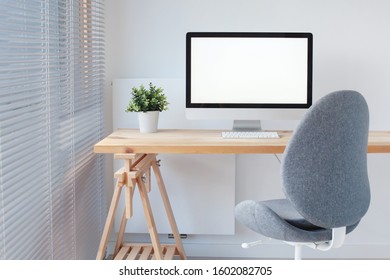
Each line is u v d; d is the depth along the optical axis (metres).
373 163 3.68
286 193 2.27
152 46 3.63
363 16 3.57
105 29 3.63
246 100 3.20
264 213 2.36
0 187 1.90
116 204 2.93
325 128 2.22
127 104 3.57
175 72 3.64
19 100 2.15
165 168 3.58
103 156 3.59
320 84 3.62
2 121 1.94
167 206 3.32
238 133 3.07
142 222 3.61
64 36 2.73
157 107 3.21
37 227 2.28
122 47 3.64
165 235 3.70
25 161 2.13
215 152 2.74
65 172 2.69
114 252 3.38
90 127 3.21
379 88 3.61
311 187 2.25
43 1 2.39
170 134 3.15
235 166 3.62
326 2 3.57
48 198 2.43
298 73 3.19
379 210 3.70
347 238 3.73
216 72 3.19
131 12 3.62
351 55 3.60
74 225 2.84
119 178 2.73
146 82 3.57
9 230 1.98
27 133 2.17
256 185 3.70
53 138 2.51
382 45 3.59
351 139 2.27
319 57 3.60
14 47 2.02
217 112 3.20
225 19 3.60
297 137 2.23
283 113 3.20
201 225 3.61
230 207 3.60
